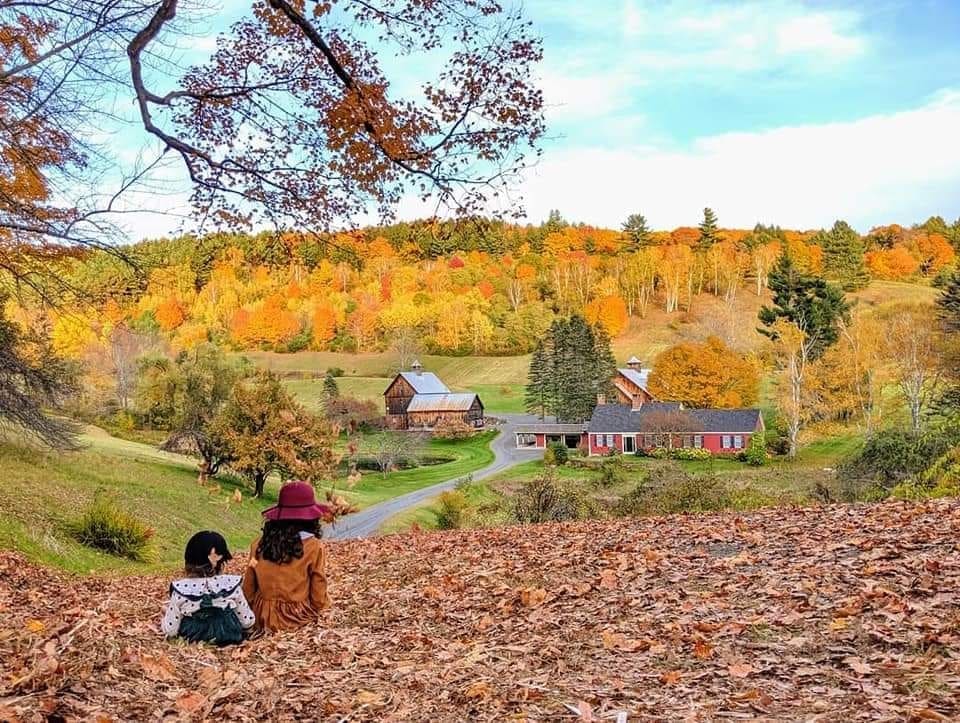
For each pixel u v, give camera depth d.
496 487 67.69
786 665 5.29
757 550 9.85
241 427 49.53
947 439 27.95
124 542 27.27
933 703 4.33
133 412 70.56
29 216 13.19
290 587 7.26
